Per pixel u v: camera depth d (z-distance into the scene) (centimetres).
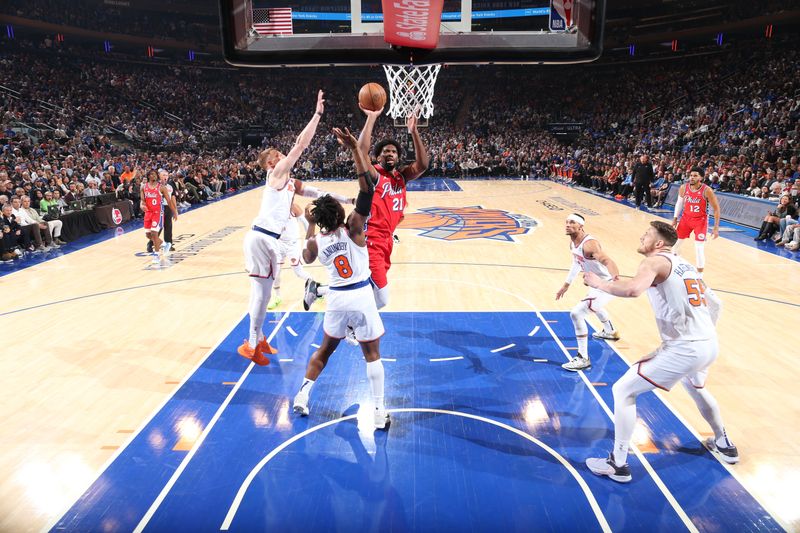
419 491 377
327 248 433
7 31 2986
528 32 345
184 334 672
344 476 394
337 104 3738
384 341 646
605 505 362
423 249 1141
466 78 3872
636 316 732
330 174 2903
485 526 342
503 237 1266
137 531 339
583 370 568
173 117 3181
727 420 468
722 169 1714
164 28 3494
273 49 350
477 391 525
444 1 347
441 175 2997
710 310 405
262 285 548
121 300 807
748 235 1284
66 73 3048
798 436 443
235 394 519
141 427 460
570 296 817
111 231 1378
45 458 416
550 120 3575
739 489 377
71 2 3136
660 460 412
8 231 1068
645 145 2689
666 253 379
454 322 709
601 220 1495
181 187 1819
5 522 347
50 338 659
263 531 339
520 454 421
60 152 2069
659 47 3438
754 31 3150
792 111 2203
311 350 622
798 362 582
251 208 1764
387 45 345
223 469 402
